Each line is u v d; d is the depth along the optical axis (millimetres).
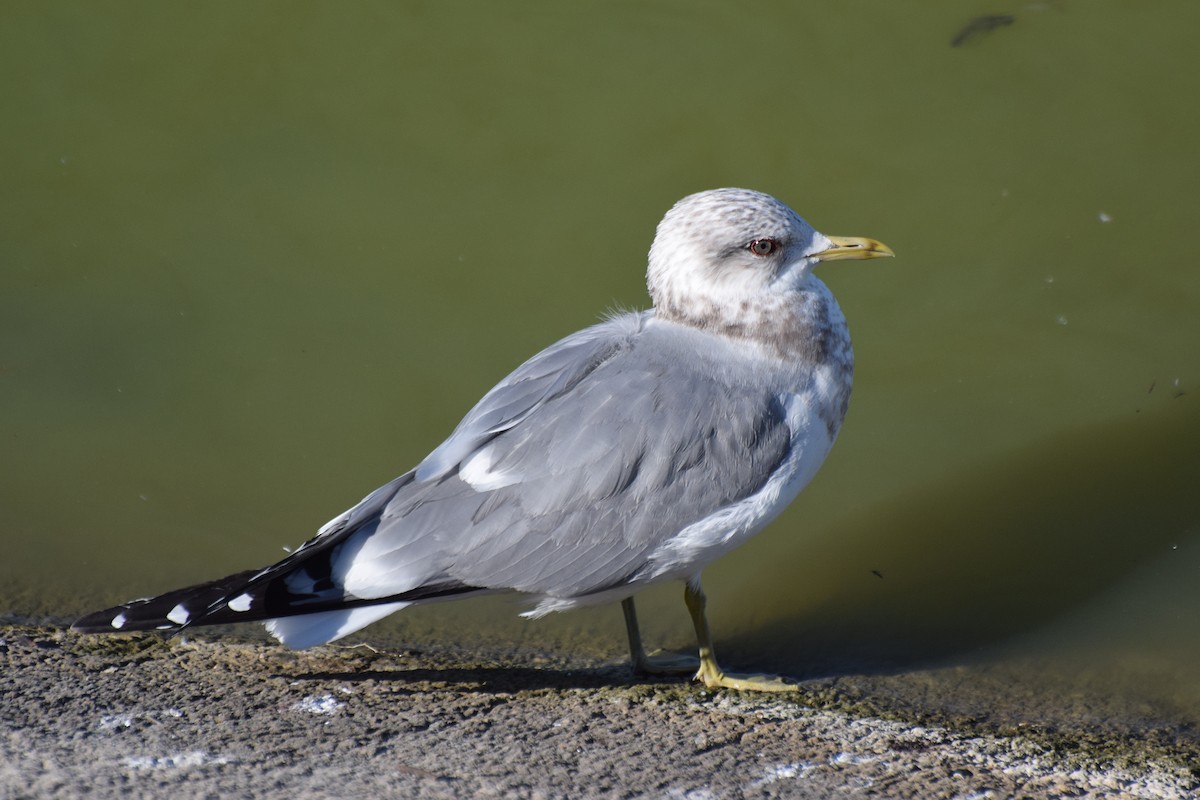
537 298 13289
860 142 14672
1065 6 15953
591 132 14953
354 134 14992
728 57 15680
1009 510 10992
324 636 8406
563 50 15766
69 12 16266
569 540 8500
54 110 15156
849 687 9078
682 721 8375
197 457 11586
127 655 8883
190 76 15656
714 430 8609
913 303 13016
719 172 14422
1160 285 12992
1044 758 8117
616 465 8461
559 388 8711
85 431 11789
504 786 7395
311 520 11016
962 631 9812
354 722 8102
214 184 14438
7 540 10492
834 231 13641
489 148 14805
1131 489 11195
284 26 16203
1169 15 15750
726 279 9062
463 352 12742
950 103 14977
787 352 9062
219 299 13195
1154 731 8539
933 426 11891
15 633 9078
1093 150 14328
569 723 8258
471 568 8484
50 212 14016
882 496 11273
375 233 13898
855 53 15633
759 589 10375
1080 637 9680
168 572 10328
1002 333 12703
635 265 13641
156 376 12406
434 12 16422
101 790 7023
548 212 14141
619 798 7355
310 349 12750
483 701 8516
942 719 8648
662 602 10258
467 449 8609
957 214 13773
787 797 7461
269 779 7285
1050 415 11875
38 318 12906
